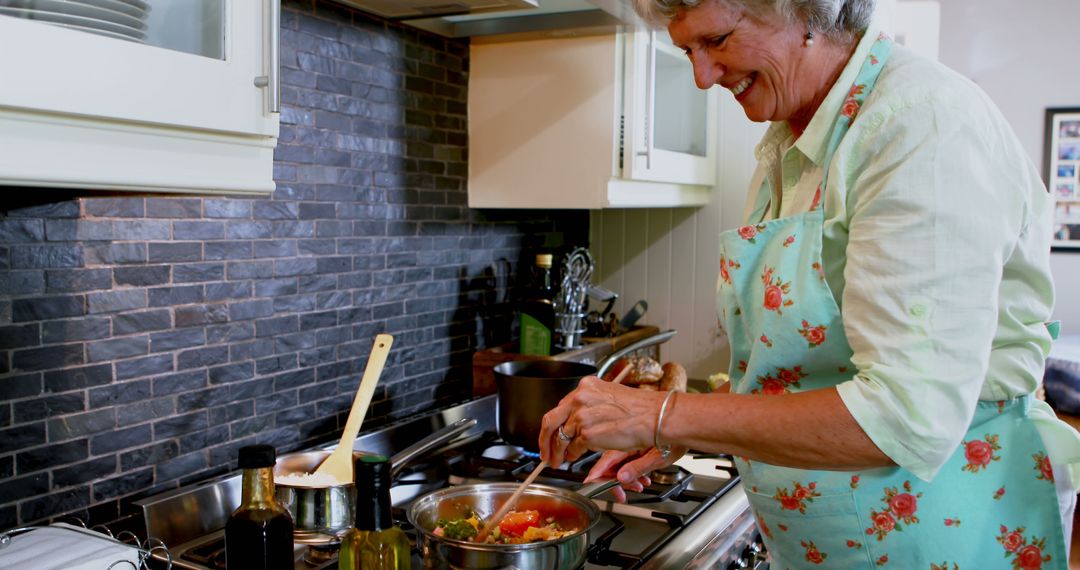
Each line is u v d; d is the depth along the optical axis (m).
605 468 1.48
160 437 1.54
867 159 1.03
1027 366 1.10
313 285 1.84
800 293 1.09
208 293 1.61
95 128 1.00
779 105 1.14
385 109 2.00
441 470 1.79
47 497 1.37
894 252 0.94
